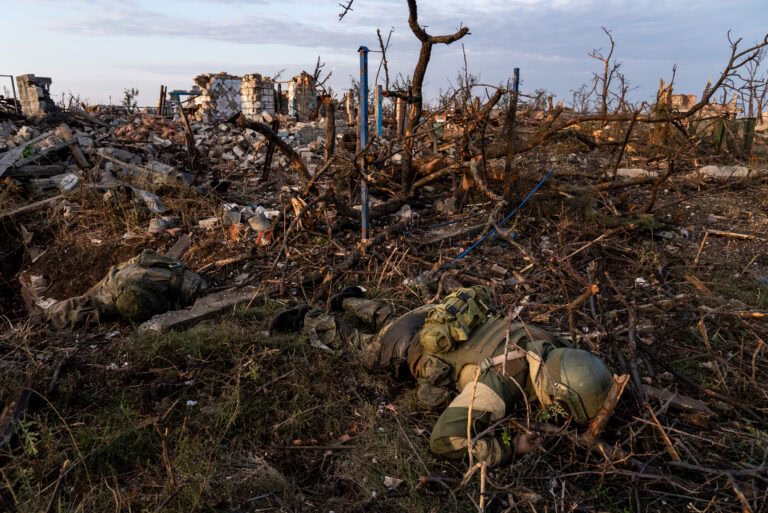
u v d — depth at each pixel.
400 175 8.24
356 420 3.13
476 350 2.81
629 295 4.58
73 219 6.95
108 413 3.08
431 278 4.86
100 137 11.02
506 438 2.53
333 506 2.48
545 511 2.33
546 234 6.34
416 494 2.50
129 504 2.31
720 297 4.46
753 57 5.91
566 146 11.20
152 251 6.08
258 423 3.03
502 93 5.84
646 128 11.77
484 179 6.34
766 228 6.63
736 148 10.95
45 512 2.30
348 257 5.25
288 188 8.63
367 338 3.63
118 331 4.30
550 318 4.21
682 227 6.59
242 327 4.20
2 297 5.91
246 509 2.44
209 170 10.52
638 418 2.75
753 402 3.13
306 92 18.75
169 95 22.83
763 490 2.39
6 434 2.79
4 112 12.93
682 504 2.42
